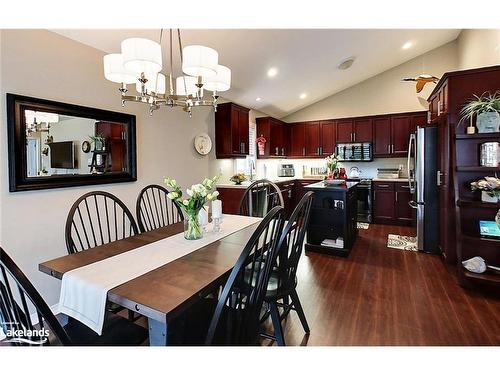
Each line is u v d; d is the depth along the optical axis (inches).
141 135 124.3
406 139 214.4
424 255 141.9
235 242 70.4
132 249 65.2
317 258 139.1
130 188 119.4
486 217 109.8
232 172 197.2
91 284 47.2
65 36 94.0
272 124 233.0
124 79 70.0
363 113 237.5
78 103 98.3
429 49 210.5
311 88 217.2
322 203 149.5
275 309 69.0
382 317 86.0
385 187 212.1
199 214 77.1
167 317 38.8
